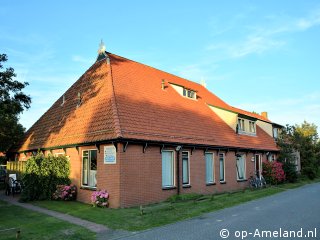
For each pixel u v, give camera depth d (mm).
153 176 15539
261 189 21938
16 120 25234
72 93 21578
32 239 9070
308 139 36906
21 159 23156
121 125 14633
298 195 18703
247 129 26234
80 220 11602
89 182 16109
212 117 23594
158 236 9133
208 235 9023
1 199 17438
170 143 16391
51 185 17125
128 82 19125
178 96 22406
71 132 17594
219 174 20781
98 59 21625
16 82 17375
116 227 10438
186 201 15625
